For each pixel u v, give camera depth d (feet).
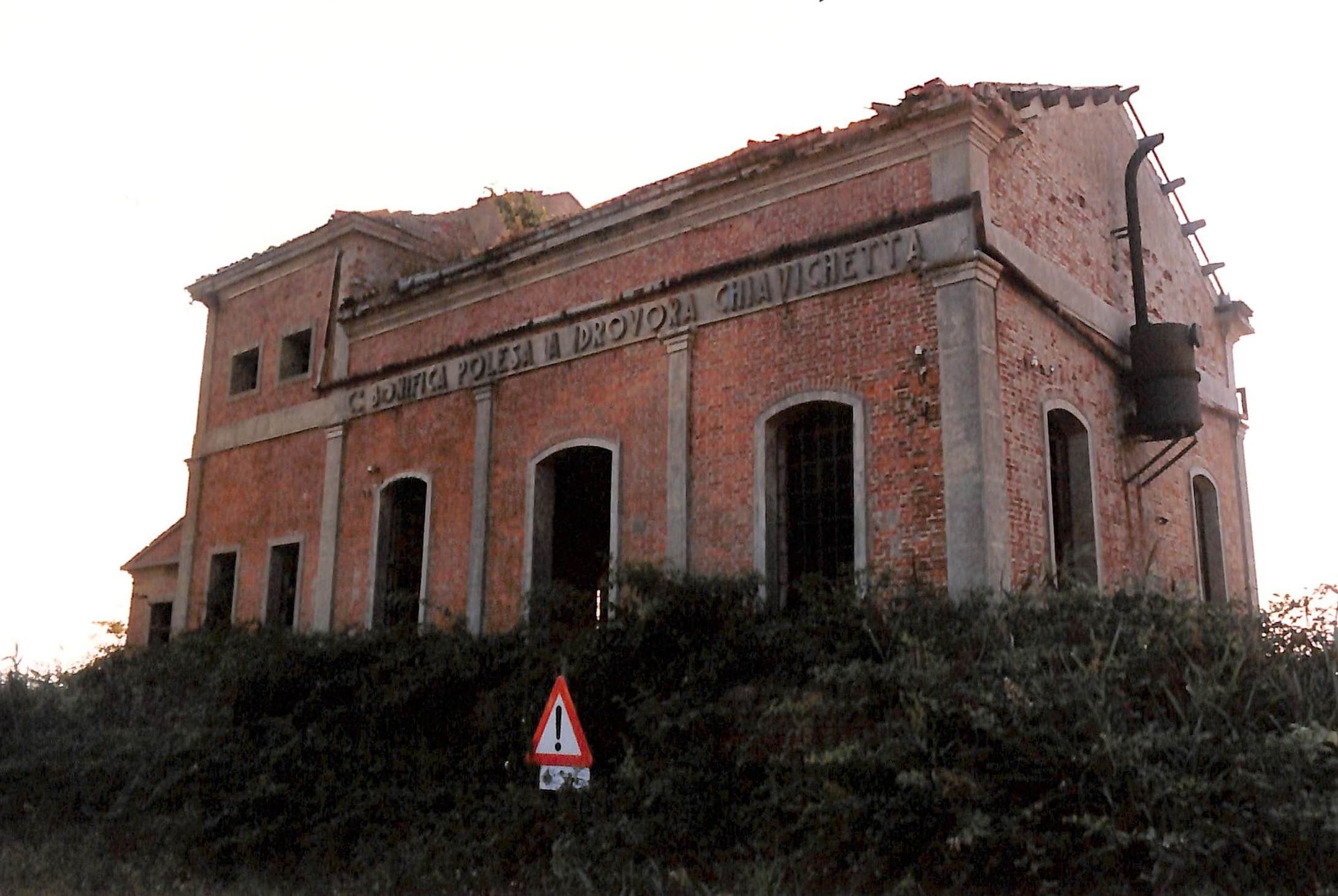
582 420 46.06
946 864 25.02
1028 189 40.93
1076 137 45.78
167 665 49.26
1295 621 28.27
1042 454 37.88
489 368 50.37
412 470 53.26
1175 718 25.76
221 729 40.27
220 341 68.54
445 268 53.62
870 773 26.45
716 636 34.40
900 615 31.96
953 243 36.52
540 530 47.34
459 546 49.98
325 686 40.70
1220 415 55.62
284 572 60.75
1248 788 22.98
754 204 42.11
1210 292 57.88
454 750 37.52
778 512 40.04
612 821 30.45
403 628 43.62
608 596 39.47
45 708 45.70
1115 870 23.59
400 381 54.75
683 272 43.91
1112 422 44.11
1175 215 55.06
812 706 29.12
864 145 39.14
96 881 34.09
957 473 34.96
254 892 32.55
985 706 25.70
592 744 34.58
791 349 39.88
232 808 36.58
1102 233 46.68
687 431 42.14
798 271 40.06
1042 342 39.63
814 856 26.94
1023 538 35.78
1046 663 27.12
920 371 36.40
